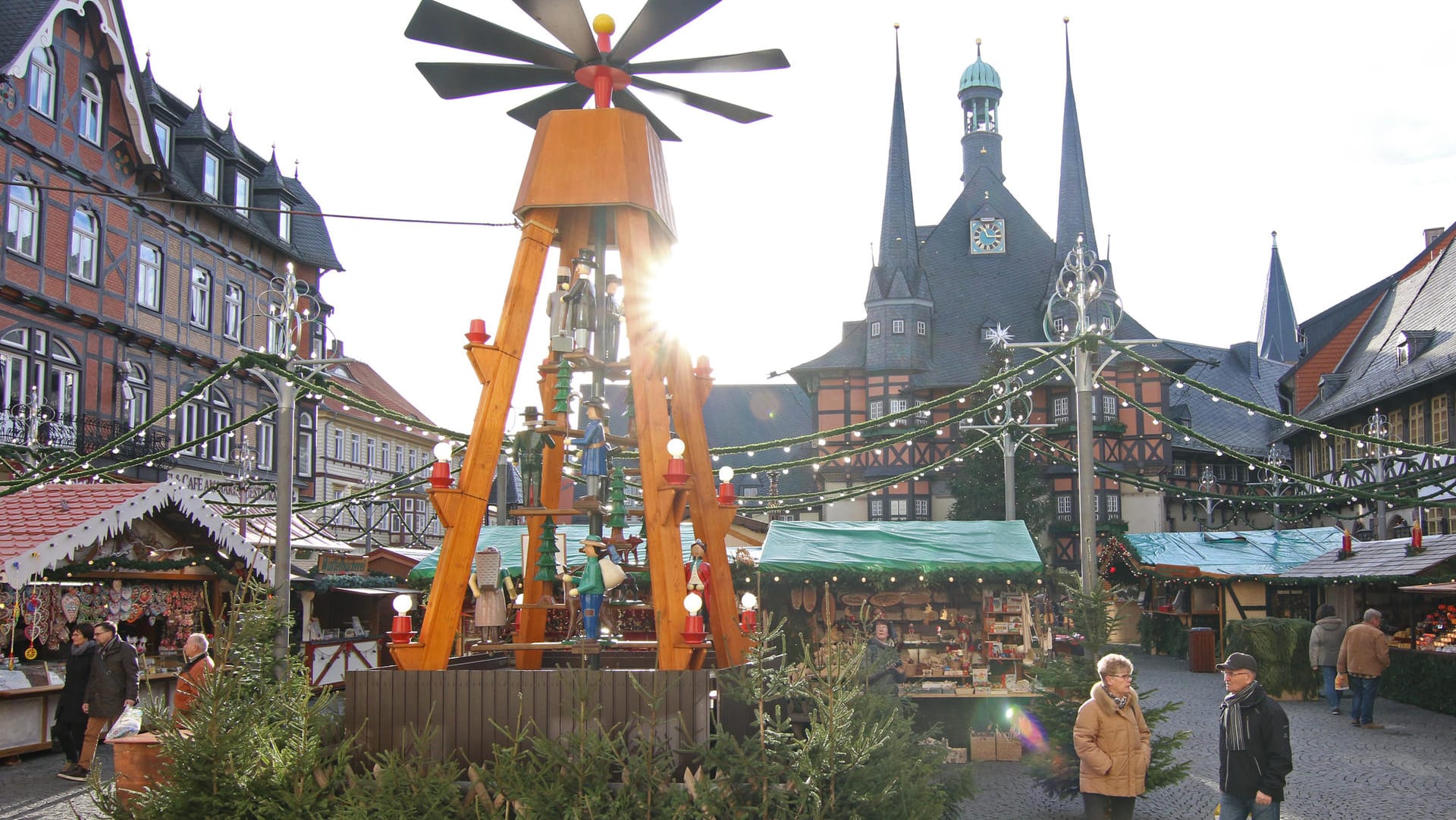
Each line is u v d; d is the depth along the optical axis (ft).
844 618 54.29
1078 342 49.85
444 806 20.76
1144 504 181.78
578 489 32.01
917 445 188.34
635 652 33.65
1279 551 96.37
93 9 96.99
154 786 22.24
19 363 89.30
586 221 29.53
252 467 115.55
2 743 43.47
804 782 20.38
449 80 29.12
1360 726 53.01
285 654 48.73
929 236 207.92
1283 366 243.81
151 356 105.60
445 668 24.89
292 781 21.62
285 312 50.65
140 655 55.42
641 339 26.30
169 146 109.09
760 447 52.54
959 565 51.37
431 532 181.37
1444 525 114.73
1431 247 153.99
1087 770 25.94
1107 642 34.27
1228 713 24.64
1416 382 119.24
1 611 49.32
